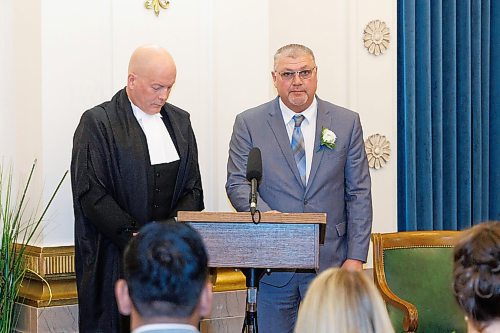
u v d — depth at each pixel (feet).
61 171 16.51
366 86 21.16
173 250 5.95
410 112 21.44
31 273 16.37
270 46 20.02
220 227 10.89
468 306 6.42
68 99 16.51
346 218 14.52
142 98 14.48
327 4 20.81
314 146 14.28
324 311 6.15
